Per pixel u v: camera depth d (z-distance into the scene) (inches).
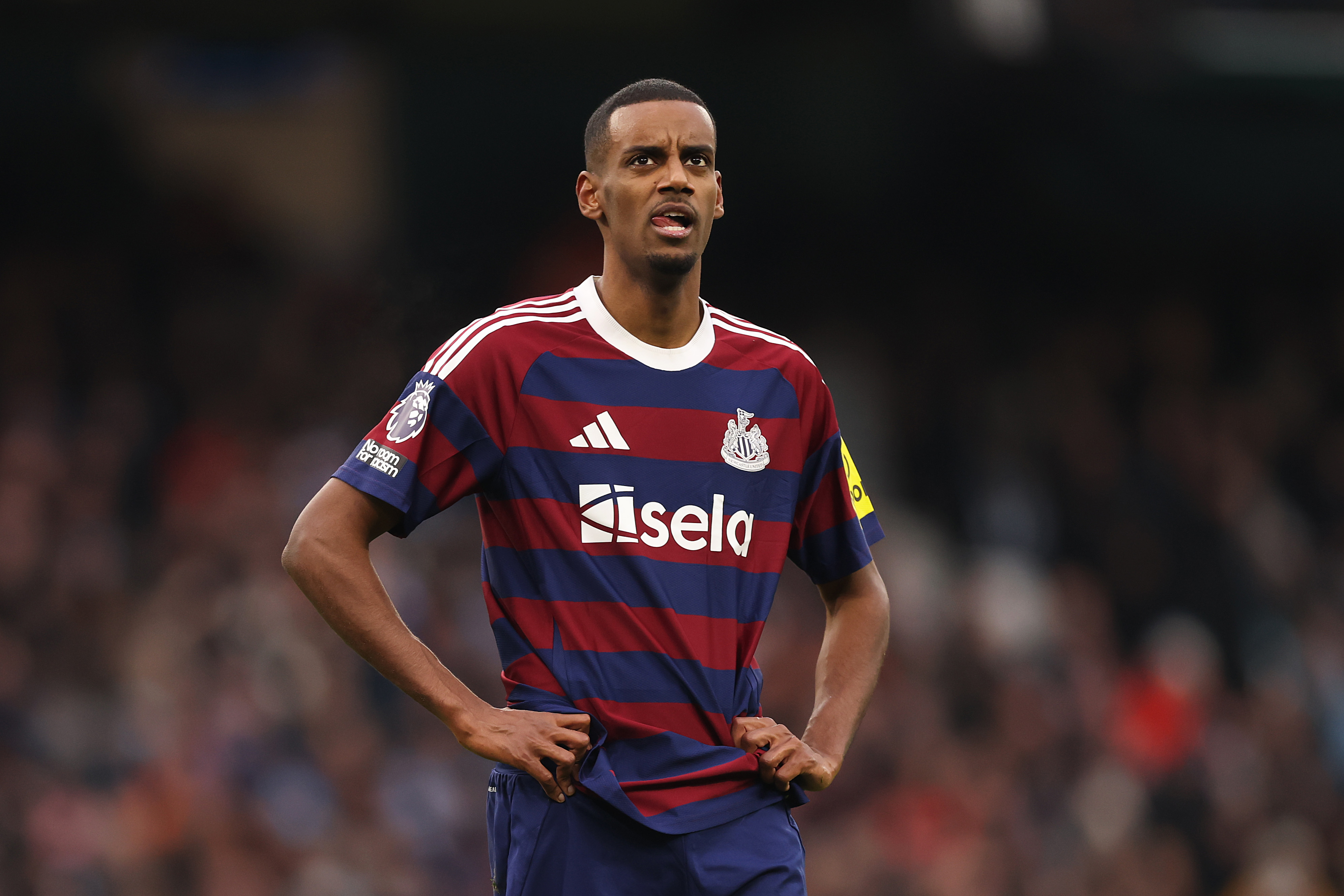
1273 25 1578.5
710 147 400.8
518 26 1533.0
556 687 380.8
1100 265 1723.7
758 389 407.5
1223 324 1733.5
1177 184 1673.2
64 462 1296.8
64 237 1438.2
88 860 1042.1
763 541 402.3
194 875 1040.2
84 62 1461.6
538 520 386.3
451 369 390.0
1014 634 1364.4
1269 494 1660.9
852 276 1657.2
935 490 1567.4
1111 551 1542.8
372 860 1074.7
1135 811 1253.1
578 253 1524.4
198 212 1480.1
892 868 1134.4
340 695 1146.7
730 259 1633.9
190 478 1327.5
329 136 1523.1
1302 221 1708.9
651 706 378.9
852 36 1567.4
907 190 1657.2
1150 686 1397.6
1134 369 1700.3
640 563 383.6
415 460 384.8
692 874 376.5
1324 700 1502.2
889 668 1279.5
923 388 1620.3
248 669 1128.2
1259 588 1558.8
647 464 390.0
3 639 1149.1
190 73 1494.8
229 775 1073.5
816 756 396.8
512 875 387.5
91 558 1222.3
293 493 1279.5
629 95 402.3
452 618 1209.4
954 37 1535.4
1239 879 1255.5
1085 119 1626.5
